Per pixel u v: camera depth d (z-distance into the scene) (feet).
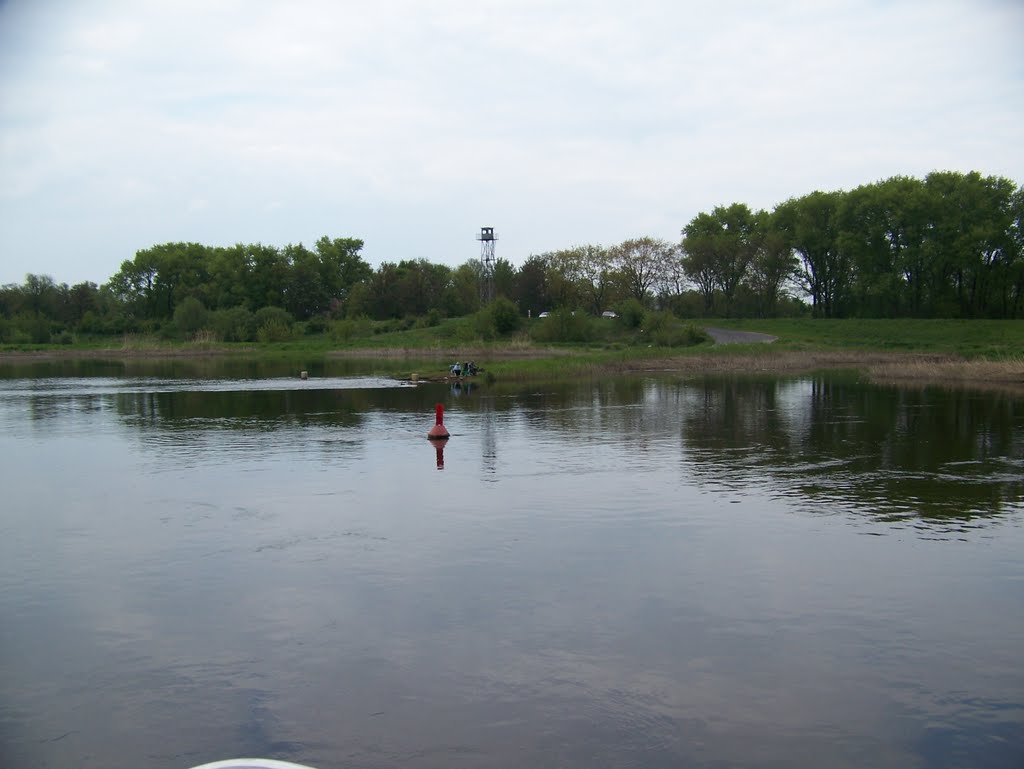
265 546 49.80
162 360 300.61
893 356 231.09
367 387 162.40
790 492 62.80
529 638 36.63
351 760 27.96
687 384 163.32
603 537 51.01
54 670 34.40
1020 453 79.10
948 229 304.91
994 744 28.60
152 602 41.29
